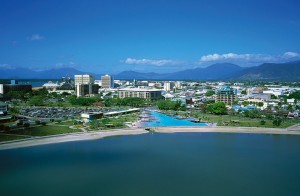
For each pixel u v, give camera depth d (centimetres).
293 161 18862
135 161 18650
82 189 14212
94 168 17188
